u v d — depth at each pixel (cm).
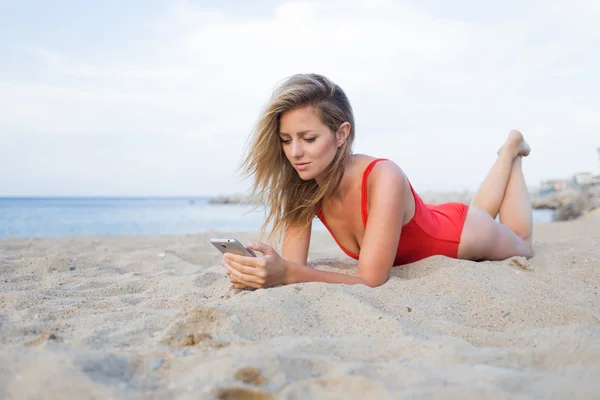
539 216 1548
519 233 338
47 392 115
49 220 1580
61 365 126
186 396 115
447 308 204
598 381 123
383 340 160
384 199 240
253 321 172
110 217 1850
